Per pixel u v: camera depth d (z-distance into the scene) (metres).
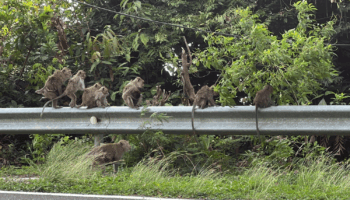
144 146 8.86
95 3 13.70
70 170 7.16
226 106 8.14
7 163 10.02
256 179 6.51
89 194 5.96
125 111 8.60
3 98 12.18
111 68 12.24
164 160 7.89
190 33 13.16
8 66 12.23
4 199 5.99
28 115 9.19
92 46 11.41
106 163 7.96
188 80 8.70
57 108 9.08
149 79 14.32
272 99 8.38
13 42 11.98
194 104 8.20
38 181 6.76
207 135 9.05
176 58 9.31
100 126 8.74
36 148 9.78
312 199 5.41
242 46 7.96
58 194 5.85
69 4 13.14
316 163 7.82
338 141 9.37
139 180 6.82
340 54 13.80
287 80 8.09
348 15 13.64
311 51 7.60
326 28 8.89
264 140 8.22
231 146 9.33
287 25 13.57
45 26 11.60
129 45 12.89
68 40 13.30
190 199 5.59
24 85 12.92
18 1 11.66
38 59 12.63
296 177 7.13
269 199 5.50
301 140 9.54
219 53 8.27
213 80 14.51
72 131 8.94
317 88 8.45
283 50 7.79
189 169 8.24
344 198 5.41
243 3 13.28
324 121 7.49
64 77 8.97
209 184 6.29
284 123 7.71
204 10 13.57
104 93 8.80
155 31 13.48
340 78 12.53
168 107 8.43
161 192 5.94
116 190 6.05
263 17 13.61
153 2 14.52
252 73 7.93
